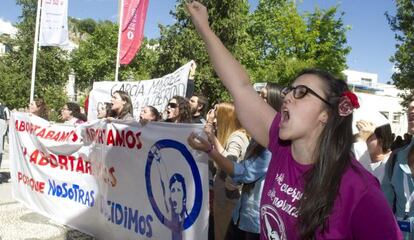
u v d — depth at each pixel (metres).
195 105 6.04
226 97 17.48
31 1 24.72
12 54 25.34
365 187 1.57
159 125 3.92
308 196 1.61
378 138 4.00
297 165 1.74
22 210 6.59
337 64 26.09
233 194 4.04
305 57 26.14
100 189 4.77
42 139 5.53
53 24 11.95
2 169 10.25
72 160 5.19
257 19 29.00
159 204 3.98
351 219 1.57
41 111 7.78
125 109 6.09
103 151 4.63
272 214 1.78
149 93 7.42
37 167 5.71
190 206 3.66
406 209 3.22
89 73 39.59
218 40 2.23
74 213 5.20
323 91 1.70
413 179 3.22
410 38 20.28
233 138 3.88
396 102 47.62
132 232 4.30
